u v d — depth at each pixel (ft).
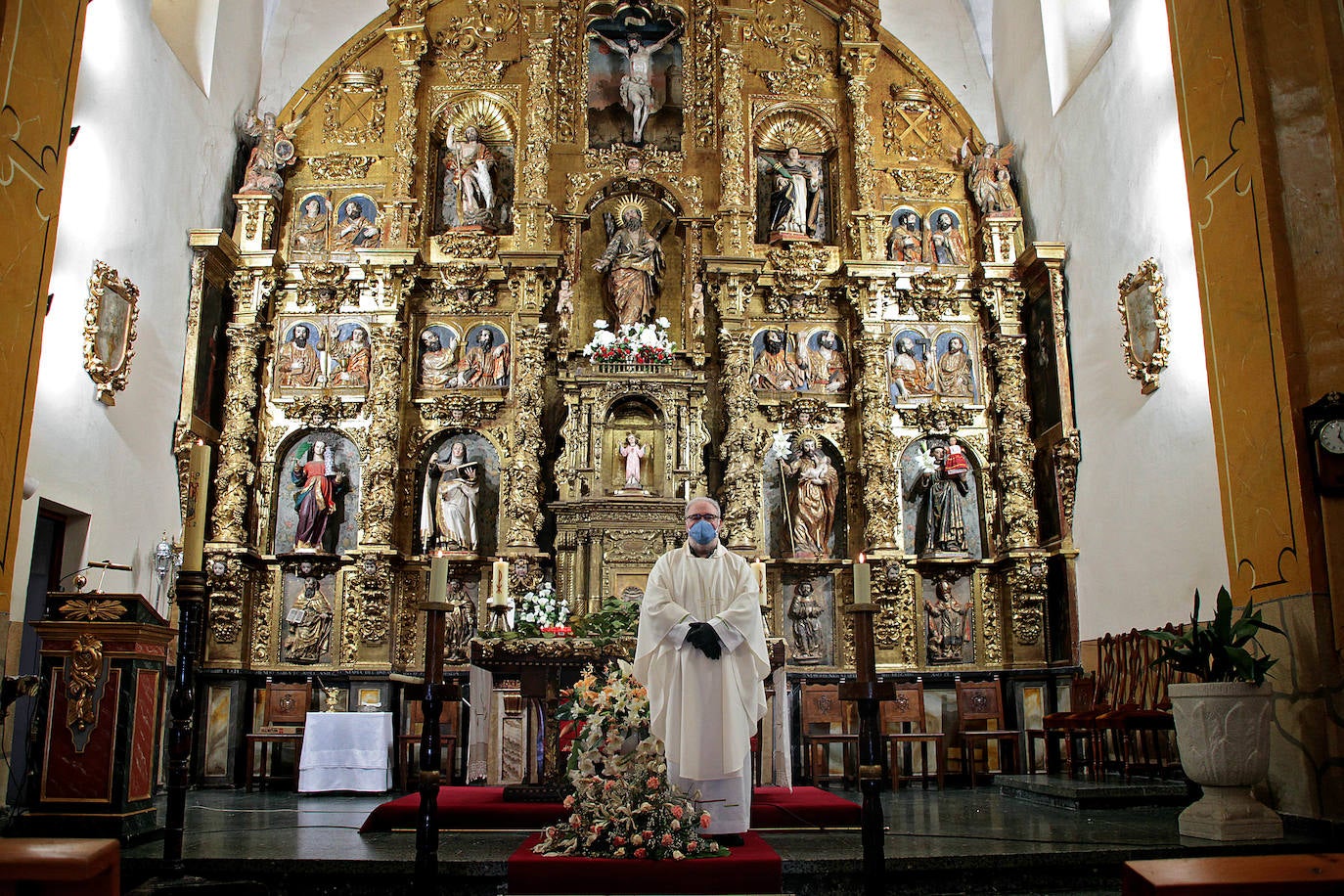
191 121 52.75
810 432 56.85
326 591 53.83
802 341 58.70
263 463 54.85
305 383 56.08
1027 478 54.60
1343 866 13.41
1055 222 55.57
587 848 24.02
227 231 57.16
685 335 58.80
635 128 61.26
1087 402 51.62
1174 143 44.37
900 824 32.48
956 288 58.44
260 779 47.91
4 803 34.45
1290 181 33.94
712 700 26.11
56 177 32.81
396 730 50.88
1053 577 53.88
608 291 58.59
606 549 52.65
